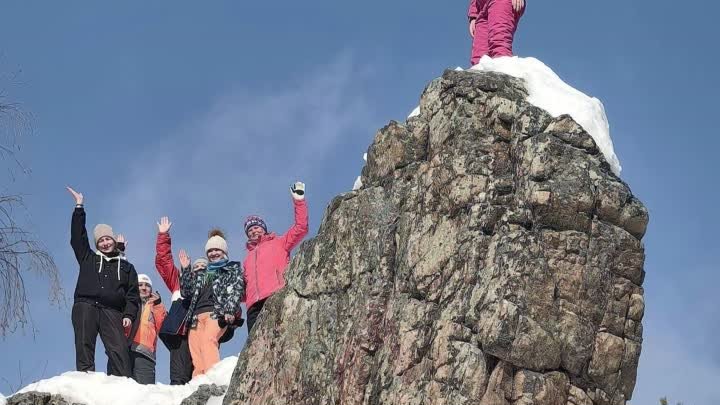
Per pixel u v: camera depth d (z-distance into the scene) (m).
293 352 14.98
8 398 16.83
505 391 13.18
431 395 13.39
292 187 17.52
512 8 17.25
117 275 17.94
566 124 14.12
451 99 14.86
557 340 13.23
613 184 13.88
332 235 15.22
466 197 14.12
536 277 13.35
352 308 14.62
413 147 15.08
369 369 14.16
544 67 15.43
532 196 13.66
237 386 15.38
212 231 18.08
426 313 13.89
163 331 17.98
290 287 15.43
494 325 13.17
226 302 17.41
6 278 16.27
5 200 16.44
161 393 17.03
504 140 14.38
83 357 17.58
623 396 13.55
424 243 14.22
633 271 13.73
